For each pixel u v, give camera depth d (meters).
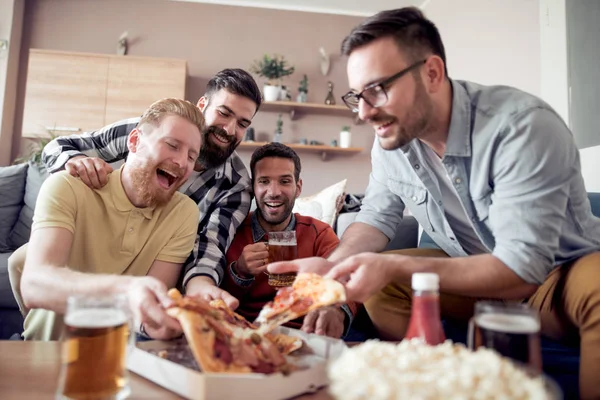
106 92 4.03
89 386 0.60
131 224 1.33
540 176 0.99
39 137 3.92
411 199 1.39
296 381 0.67
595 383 0.90
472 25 3.53
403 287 1.30
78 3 4.35
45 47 4.27
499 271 0.94
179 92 4.12
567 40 2.48
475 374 0.46
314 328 1.15
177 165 1.30
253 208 2.57
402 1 4.55
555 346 1.17
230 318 0.83
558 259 1.14
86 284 0.93
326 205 2.50
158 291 0.81
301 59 4.68
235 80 1.77
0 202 2.66
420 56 1.05
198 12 4.54
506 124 1.06
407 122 1.06
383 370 0.49
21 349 0.91
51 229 1.17
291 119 4.60
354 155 4.67
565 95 2.48
